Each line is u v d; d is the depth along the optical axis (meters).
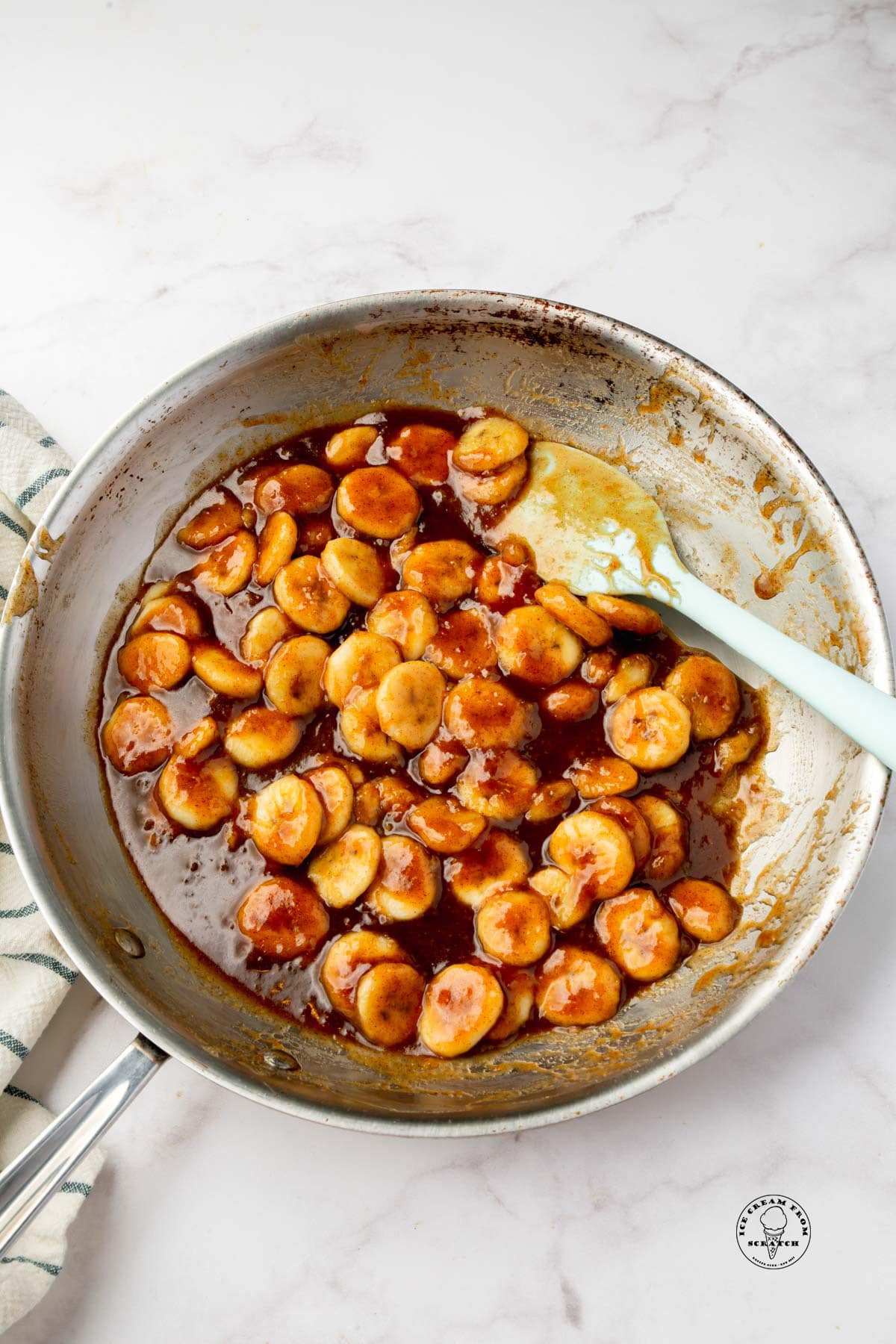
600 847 0.59
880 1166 0.63
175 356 0.69
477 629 0.62
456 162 0.71
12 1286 0.59
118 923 0.59
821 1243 0.62
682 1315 0.62
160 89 0.72
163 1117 0.63
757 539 0.63
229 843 0.60
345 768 0.60
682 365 0.61
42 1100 0.63
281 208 0.71
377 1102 0.57
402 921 0.59
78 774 0.60
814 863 0.60
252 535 0.63
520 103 0.72
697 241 0.70
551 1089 0.58
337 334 0.62
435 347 0.63
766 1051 0.64
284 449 0.64
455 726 0.61
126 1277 0.62
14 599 0.58
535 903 0.59
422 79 0.72
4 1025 0.61
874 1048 0.64
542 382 0.64
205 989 0.59
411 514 0.63
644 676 0.62
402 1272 0.62
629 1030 0.59
